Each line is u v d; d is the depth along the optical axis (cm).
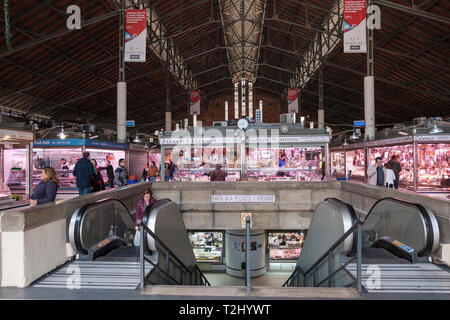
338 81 2216
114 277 328
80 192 622
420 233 362
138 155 1672
